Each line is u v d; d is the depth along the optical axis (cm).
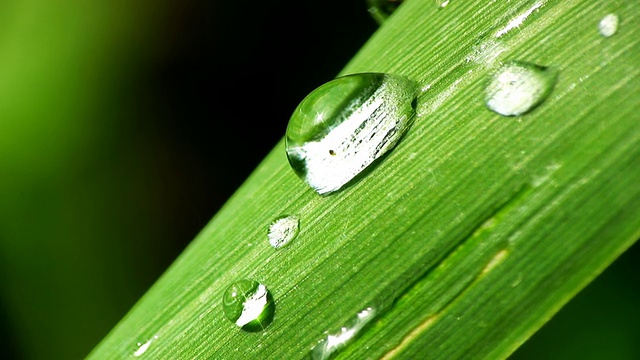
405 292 6
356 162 6
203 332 6
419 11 6
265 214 6
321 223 6
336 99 6
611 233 6
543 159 6
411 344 6
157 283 6
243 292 6
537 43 6
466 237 6
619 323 7
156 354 6
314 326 6
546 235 6
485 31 6
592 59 6
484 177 6
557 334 7
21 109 7
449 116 6
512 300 6
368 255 6
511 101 6
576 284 6
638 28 6
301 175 6
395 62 6
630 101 6
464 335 6
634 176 6
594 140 6
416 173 6
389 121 6
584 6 6
